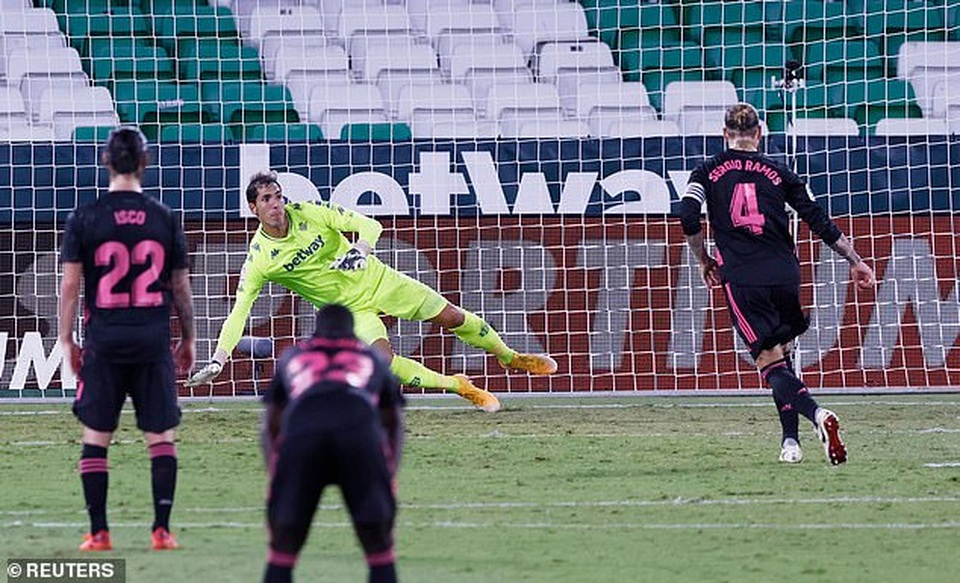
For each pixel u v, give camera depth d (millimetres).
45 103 64938
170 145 56438
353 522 19500
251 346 48125
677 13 69125
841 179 57125
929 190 56969
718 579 24219
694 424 47031
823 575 24516
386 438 19906
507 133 66062
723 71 65750
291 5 69562
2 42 66438
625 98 66500
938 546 27000
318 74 67250
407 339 56188
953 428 45406
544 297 56812
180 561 25469
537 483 34906
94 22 67625
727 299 37281
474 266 56781
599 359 56688
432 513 30797
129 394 27031
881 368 56406
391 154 57156
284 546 19297
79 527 29188
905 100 66000
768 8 68500
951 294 56656
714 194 37094
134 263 26484
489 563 25531
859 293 56438
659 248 56906
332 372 19844
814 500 32125
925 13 65500
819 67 67625
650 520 29859
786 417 37562
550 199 57125
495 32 69438
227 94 66500
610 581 24062
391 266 56656
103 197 26734
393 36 68500
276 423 20109
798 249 56281
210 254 56188
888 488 33719
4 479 35781
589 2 69688
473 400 48531
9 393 54938
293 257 45469
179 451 40688
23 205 55969
